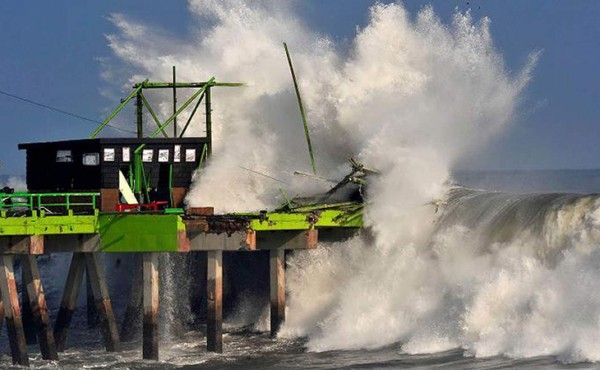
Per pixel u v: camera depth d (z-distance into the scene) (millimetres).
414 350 64188
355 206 75125
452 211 72188
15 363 67688
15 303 67438
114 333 71750
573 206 62531
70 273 72062
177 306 76812
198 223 68312
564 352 57531
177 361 67438
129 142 76625
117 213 67625
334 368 63031
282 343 71062
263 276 78312
